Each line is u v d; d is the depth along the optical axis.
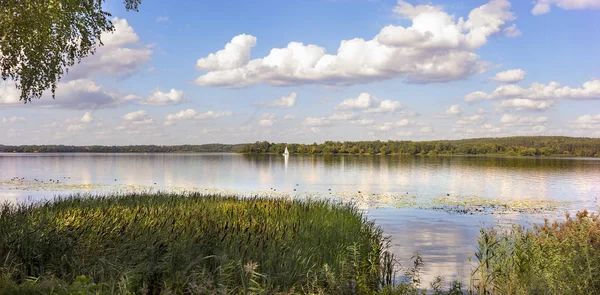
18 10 12.27
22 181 42.75
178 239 9.12
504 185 40.81
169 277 7.40
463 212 22.84
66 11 14.07
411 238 15.83
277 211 14.42
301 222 12.52
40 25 12.72
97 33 15.77
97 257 8.09
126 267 7.48
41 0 12.34
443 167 78.25
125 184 40.19
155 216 11.80
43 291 6.25
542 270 8.51
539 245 9.74
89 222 10.30
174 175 56.53
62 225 9.94
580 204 26.48
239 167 81.12
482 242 11.16
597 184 41.88
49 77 15.07
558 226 11.20
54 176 52.16
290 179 49.38
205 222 11.11
